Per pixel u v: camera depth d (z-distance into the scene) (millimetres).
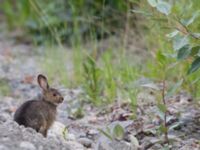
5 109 13344
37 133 9789
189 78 12766
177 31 9906
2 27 25062
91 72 13914
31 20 22953
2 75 17328
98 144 10023
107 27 18766
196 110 11953
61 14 21375
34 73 17438
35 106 10516
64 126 11555
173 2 14039
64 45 20625
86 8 20359
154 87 10438
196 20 12266
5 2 25297
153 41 15008
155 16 11148
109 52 16656
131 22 16922
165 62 10945
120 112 12219
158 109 10328
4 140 8938
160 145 10297
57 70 16766
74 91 14633
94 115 12680
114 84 13484
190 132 11008
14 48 22125
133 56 16047
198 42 10367
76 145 10109
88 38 19969
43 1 22438
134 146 10219
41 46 21406
